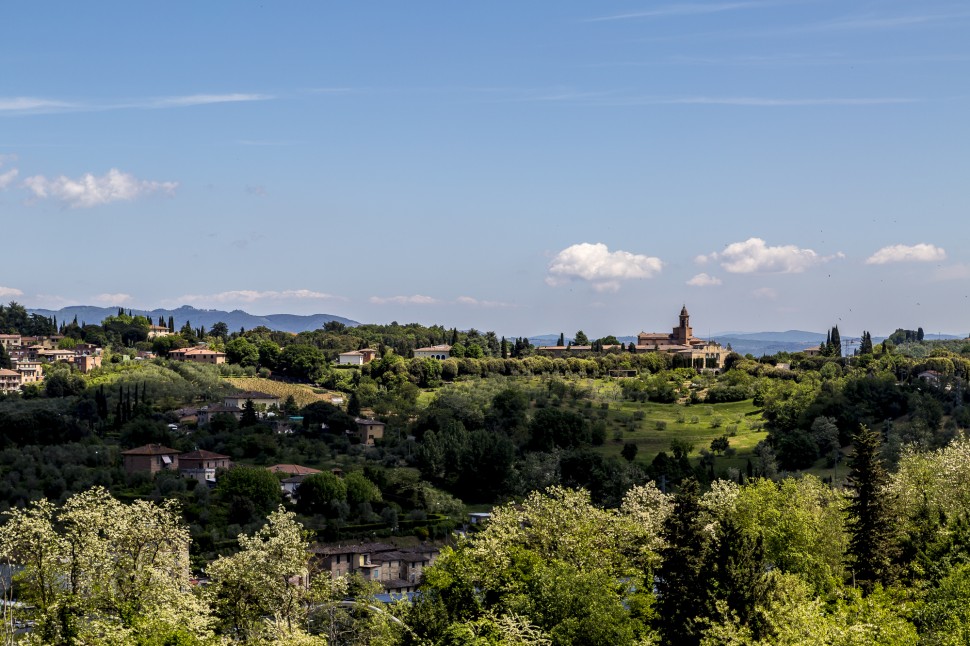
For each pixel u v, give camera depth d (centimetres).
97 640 7162
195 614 7712
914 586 9288
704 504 10488
